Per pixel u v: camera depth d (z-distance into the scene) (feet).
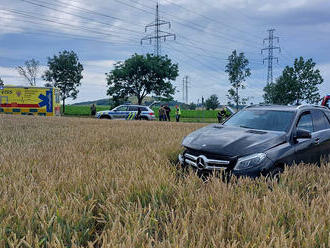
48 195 9.50
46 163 14.85
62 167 13.84
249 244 6.47
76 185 10.73
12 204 8.61
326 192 10.25
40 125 44.29
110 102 195.11
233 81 153.58
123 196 9.70
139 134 30.86
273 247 6.49
